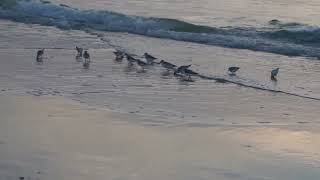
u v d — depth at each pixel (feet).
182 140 44.60
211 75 68.80
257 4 141.38
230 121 50.88
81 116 50.14
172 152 41.47
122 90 60.80
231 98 59.31
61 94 57.88
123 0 138.31
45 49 81.05
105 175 36.17
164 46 87.76
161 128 47.70
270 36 96.99
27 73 66.59
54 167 36.99
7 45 82.99
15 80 63.10
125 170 37.22
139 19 105.70
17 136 43.42
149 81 65.31
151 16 116.16
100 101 55.88
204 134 46.47
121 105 54.80
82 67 70.95
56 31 97.30
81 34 95.45
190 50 84.79
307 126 49.98
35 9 113.91
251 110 55.06
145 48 85.30
